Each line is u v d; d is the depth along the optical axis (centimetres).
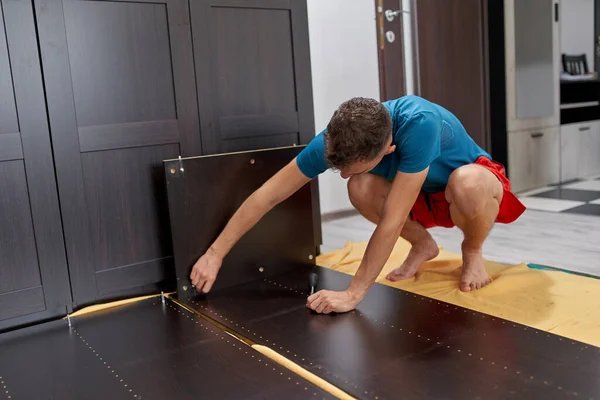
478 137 379
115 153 183
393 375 123
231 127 208
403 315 158
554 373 120
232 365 133
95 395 122
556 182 409
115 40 180
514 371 121
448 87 361
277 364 132
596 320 149
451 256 219
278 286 193
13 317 169
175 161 180
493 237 259
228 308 174
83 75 175
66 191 175
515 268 195
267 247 203
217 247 182
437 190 180
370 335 145
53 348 150
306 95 227
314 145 159
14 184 166
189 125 197
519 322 150
